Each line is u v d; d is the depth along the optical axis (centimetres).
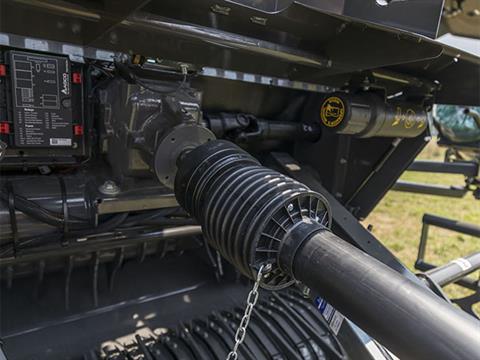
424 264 254
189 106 115
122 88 111
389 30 93
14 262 122
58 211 117
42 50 108
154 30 99
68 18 95
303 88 172
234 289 169
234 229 78
